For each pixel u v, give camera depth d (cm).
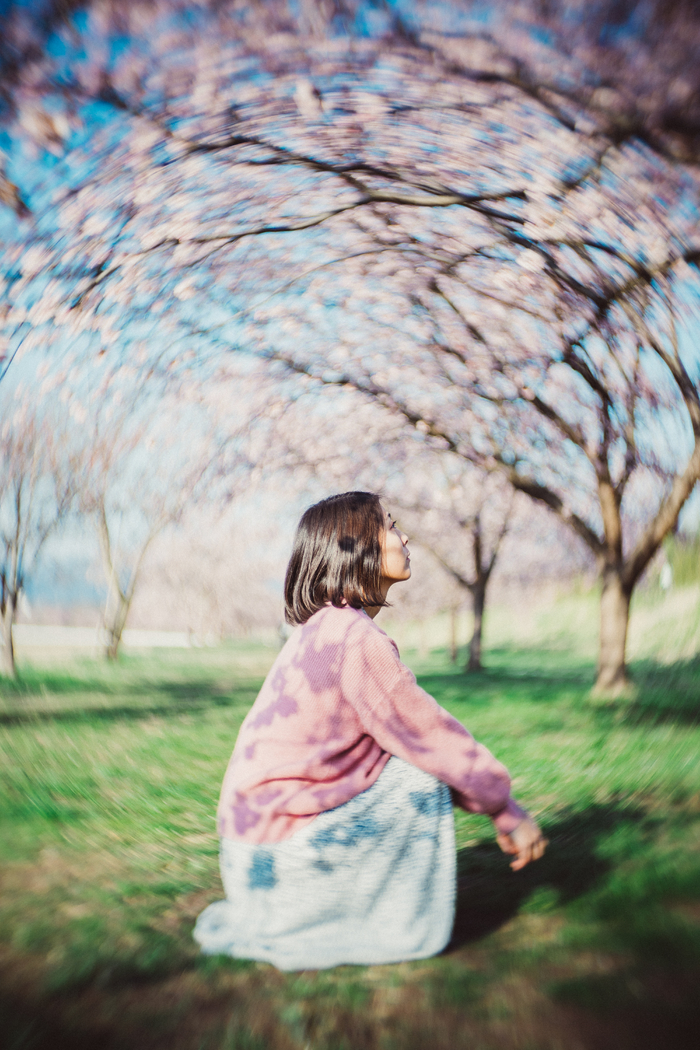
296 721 227
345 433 1377
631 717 771
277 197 558
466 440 1235
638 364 863
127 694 1259
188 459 1522
